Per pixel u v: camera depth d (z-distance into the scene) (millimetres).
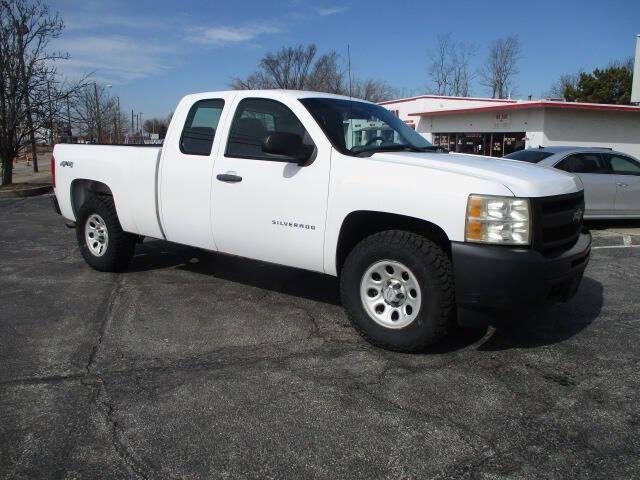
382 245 3975
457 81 51062
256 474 2672
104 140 41094
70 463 2742
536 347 4246
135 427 3062
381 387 3553
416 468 2725
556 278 3678
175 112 5391
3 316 4848
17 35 17781
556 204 3861
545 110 21453
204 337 4391
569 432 3057
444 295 3789
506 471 2711
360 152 4344
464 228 3621
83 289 5691
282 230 4531
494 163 4258
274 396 3420
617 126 22297
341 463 2760
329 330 4562
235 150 4859
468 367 3865
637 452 2877
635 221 11078
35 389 3494
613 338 4461
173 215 5332
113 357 3992
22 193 16422
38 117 19109
